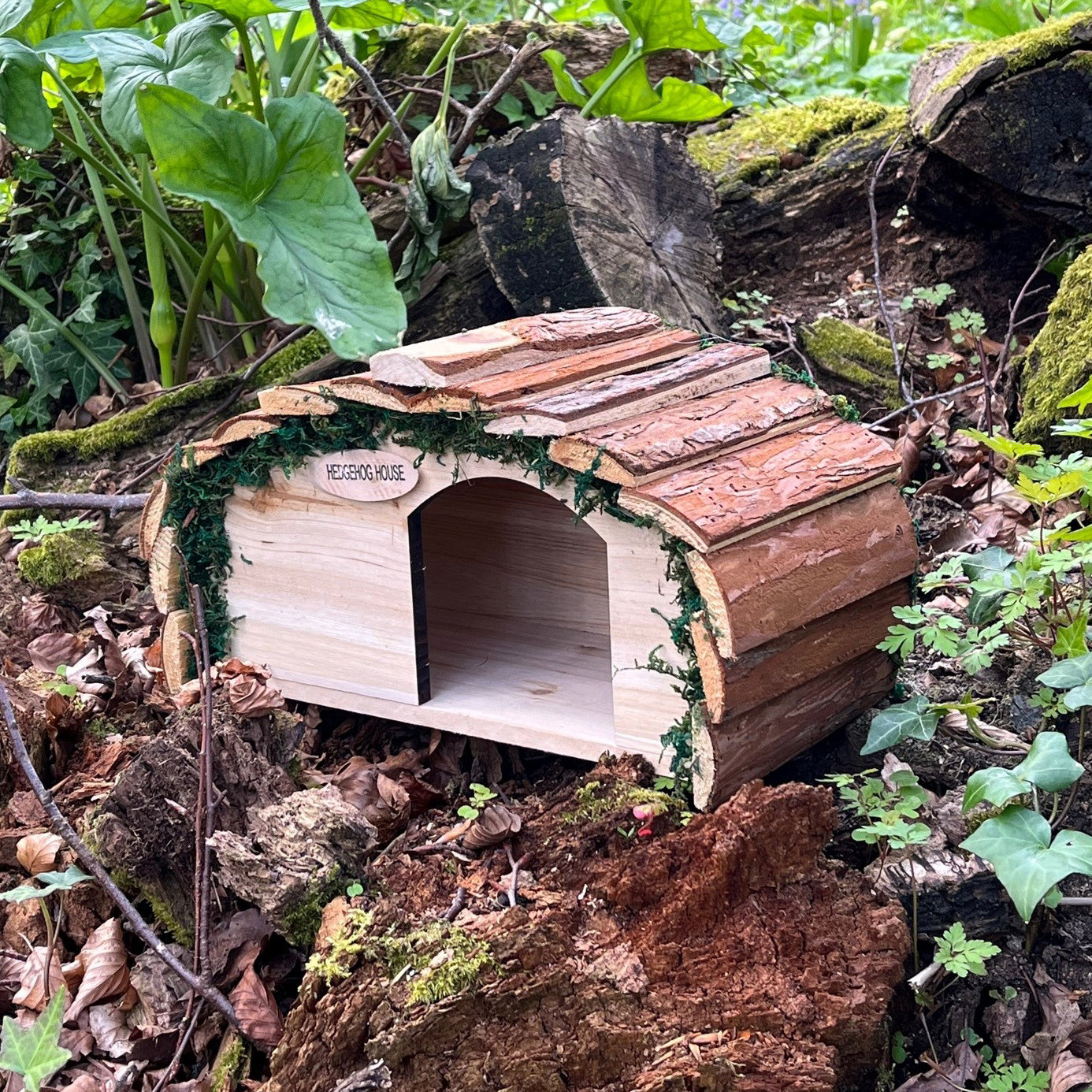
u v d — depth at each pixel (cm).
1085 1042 96
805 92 236
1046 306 160
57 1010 81
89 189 172
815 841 97
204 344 170
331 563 113
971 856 101
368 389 104
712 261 160
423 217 148
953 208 162
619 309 121
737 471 100
